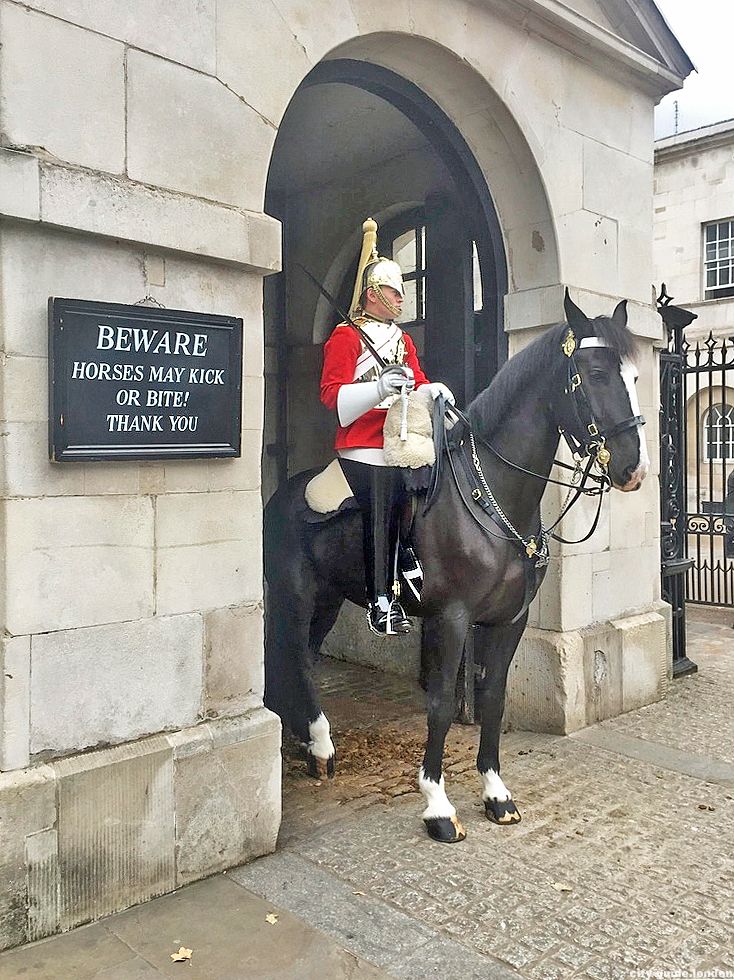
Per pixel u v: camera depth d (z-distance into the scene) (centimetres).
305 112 568
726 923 292
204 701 330
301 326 720
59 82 282
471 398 518
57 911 283
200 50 321
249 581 344
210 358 323
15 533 277
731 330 1656
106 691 301
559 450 493
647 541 566
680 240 1755
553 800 398
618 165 536
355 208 673
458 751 464
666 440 634
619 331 338
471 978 260
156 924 291
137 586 308
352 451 365
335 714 537
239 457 338
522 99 469
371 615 352
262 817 342
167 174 312
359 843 354
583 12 502
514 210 501
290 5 352
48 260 282
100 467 297
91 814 291
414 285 640
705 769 439
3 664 276
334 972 263
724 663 667
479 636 507
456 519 352
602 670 518
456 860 338
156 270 311
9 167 265
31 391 279
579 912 298
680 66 562
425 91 467
